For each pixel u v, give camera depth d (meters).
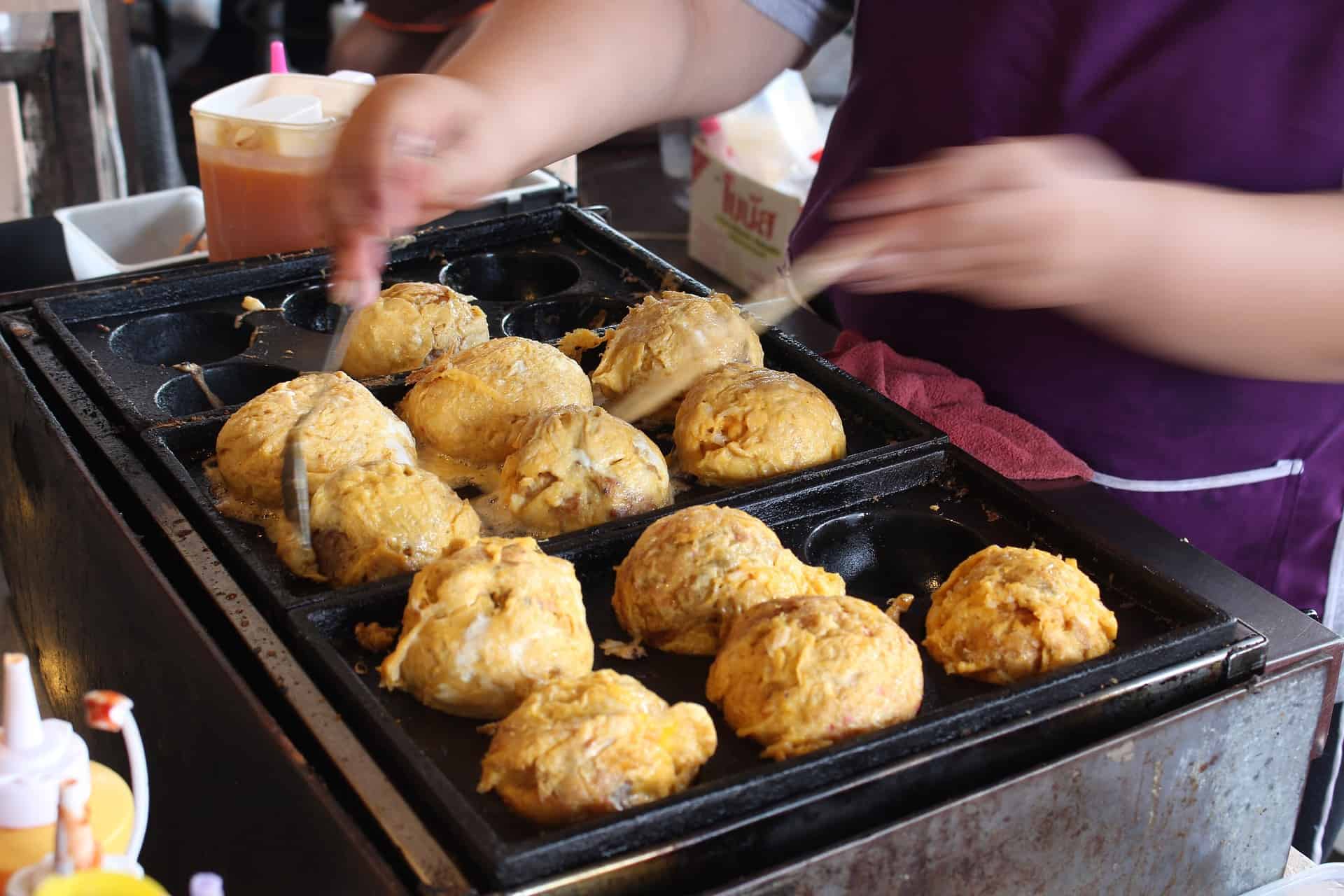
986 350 1.13
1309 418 1.08
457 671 0.82
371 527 0.91
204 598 0.87
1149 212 0.87
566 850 0.72
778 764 0.76
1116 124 1.06
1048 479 1.04
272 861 0.79
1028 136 1.08
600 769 0.77
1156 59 1.03
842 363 1.14
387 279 1.21
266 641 0.83
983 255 0.86
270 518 0.96
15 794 0.72
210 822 0.84
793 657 0.82
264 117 1.20
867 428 1.04
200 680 0.83
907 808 0.77
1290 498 1.11
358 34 2.00
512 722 0.79
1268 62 1.01
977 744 0.78
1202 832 0.85
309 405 0.98
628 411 1.06
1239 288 0.88
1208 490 1.11
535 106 1.04
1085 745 0.81
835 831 0.76
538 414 0.98
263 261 1.19
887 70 1.14
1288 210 0.90
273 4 3.13
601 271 1.23
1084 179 0.87
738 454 0.98
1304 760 0.87
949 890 0.78
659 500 0.96
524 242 1.27
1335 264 0.88
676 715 0.79
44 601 1.04
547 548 0.91
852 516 0.97
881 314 1.18
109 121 2.30
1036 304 0.89
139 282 1.15
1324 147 1.02
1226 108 1.02
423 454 1.03
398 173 0.93
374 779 0.76
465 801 0.74
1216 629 0.84
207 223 1.26
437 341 1.10
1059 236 0.86
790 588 0.89
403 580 0.87
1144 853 0.83
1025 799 0.78
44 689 1.07
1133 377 1.08
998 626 0.86
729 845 0.74
